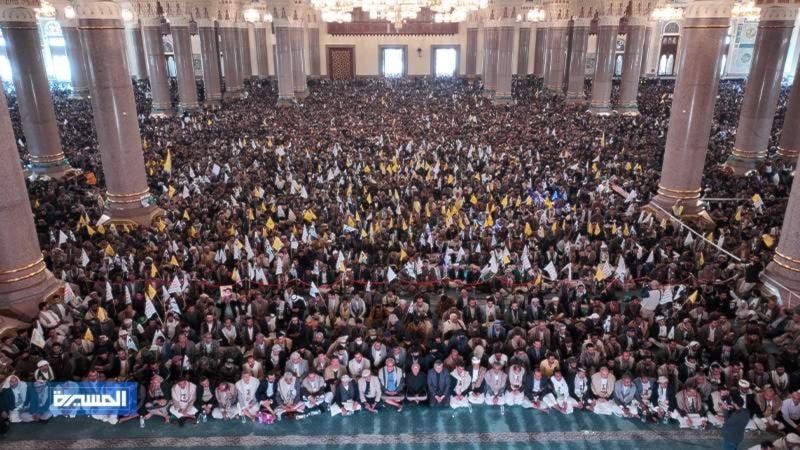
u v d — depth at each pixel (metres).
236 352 7.93
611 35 26.34
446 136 21.89
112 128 12.18
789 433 6.45
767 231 11.32
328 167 16.89
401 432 7.13
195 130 23.11
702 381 7.23
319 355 7.64
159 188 15.21
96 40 11.70
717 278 9.92
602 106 27.36
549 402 7.45
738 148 17.03
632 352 7.78
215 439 6.98
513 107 30.25
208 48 30.25
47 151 16.19
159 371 7.46
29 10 15.10
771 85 16.05
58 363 7.45
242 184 15.12
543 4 35.66
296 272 10.33
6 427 7.02
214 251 10.81
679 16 26.62
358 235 11.59
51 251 10.60
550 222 12.16
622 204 13.70
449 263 10.70
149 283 8.98
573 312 9.13
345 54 47.88
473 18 45.28
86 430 7.11
